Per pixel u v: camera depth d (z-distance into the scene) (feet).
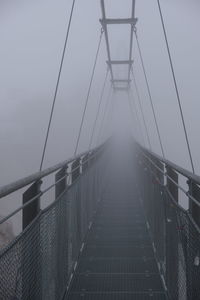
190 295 7.27
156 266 13.80
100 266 13.84
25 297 6.19
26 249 6.30
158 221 13.48
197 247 6.66
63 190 10.70
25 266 6.22
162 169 13.05
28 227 6.44
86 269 13.51
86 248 16.08
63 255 10.07
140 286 11.93
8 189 5.69
